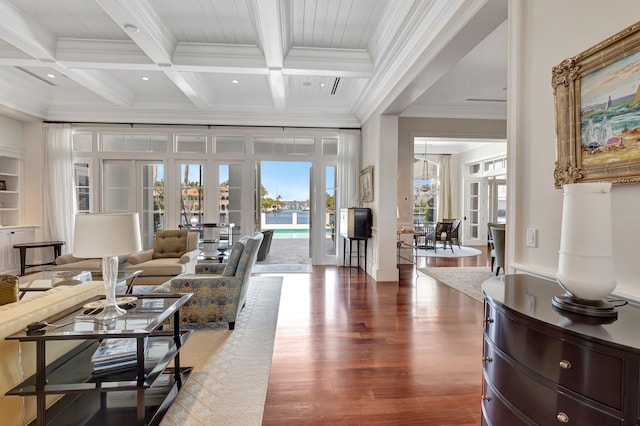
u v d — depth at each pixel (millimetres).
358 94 5391
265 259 6961
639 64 1179
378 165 5105
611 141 1290
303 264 6625
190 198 6359
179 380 2143
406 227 6121
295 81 5176
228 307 3174
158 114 6059
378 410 1962
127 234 2105
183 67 4055
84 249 2002
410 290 4637
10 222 5797
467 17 2340
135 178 6285
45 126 5871
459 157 10812
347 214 5781
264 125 6336
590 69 1372
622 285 1285
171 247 4945
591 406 887
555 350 981
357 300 4152
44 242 5664
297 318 3504
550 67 1635
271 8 2832
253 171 6453
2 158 5824
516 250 1851
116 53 3912
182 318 3135
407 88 3793
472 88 5004
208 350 2729
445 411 1958
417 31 3045
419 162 11023
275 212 9648
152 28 3342
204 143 6414
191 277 3270
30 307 1773
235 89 5527
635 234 1241
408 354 2680
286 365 2490
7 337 1519
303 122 6324
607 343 849
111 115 5988
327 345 2840
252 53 4008
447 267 6414
